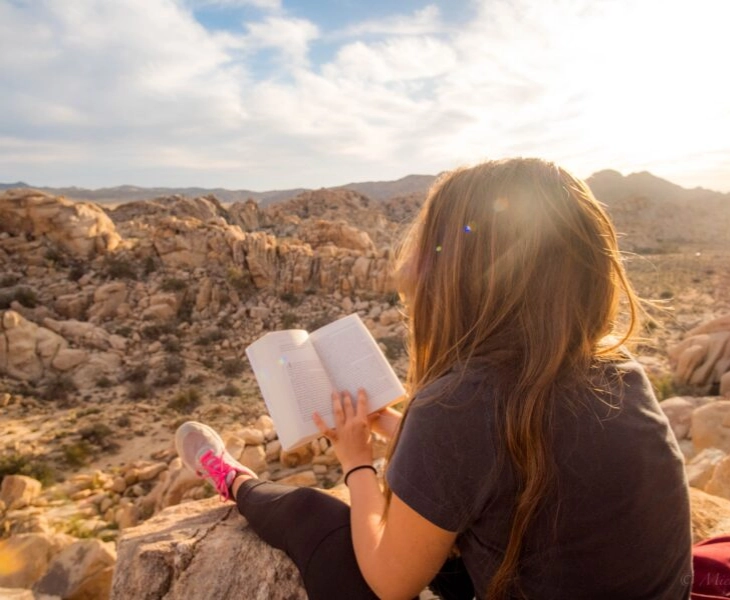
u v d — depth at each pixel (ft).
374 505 4.89
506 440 3.48
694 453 20.89
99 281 84.38
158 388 62.90
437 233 4.33
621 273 4.12
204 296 86.38
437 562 3.83
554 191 3.96
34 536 16.99
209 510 7.86
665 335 61.77
